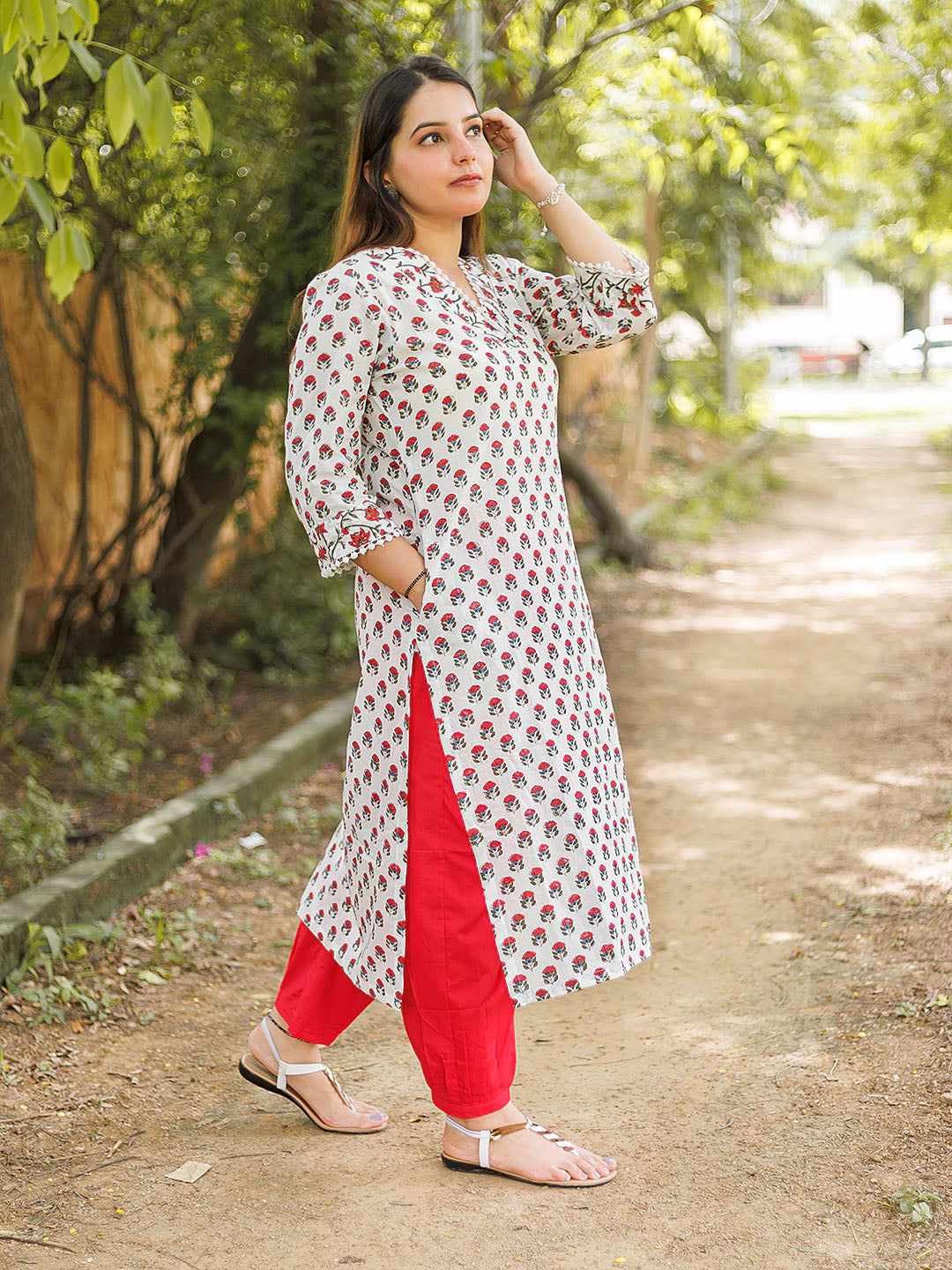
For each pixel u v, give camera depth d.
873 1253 2.26
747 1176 2.54
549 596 2.39
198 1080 3.09
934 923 3.74
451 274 2.47
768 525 13.59
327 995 2.72
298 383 2.33
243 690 6.72
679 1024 3.31
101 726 5.59
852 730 6.14
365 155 2.43
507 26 6.21
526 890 2.37
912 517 13.66
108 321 6.84
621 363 18.64
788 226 19.25
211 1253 2.36
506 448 2.34
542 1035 3.32
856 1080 2.88
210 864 4.51
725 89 9.47
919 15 10.59
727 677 7.40
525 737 2.35
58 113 5.49
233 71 5.82
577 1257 2.31
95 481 6.91
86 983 3.57
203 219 6.26
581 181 11.63
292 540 7.48
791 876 4.34
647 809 5.22
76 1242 2.40
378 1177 2.62
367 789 2.46
